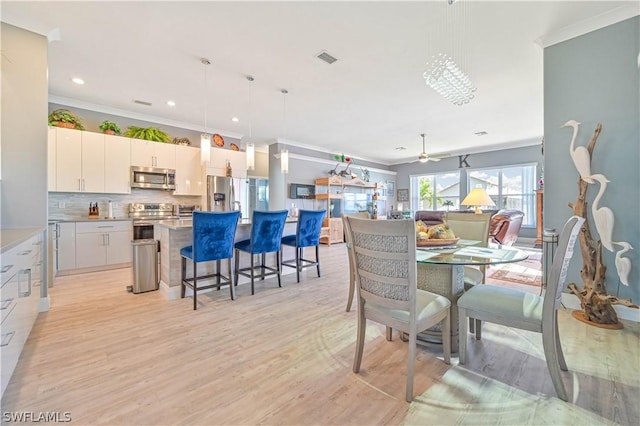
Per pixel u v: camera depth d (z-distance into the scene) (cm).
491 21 253
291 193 726
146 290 332
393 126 582
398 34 272
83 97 425
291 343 213
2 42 242
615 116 245
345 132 632
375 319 170
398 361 189
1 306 141
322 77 362
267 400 151
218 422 135
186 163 537
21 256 179
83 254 418
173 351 200
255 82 374
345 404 148
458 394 154
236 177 586
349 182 817
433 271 210
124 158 469
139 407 145
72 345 207
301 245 385
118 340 215
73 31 265
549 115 279
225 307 287
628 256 240
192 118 529
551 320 151
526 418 137
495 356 193
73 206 448
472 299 178
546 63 280
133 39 278
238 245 354
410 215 760
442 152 860
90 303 295
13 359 163
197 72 346
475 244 246
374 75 356
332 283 376
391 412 142
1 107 242
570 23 256
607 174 250
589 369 174
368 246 164
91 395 153
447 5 232
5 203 244
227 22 253
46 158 262
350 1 227
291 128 598
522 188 754
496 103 454
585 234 246
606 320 234
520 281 371
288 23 255
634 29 236
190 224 330
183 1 227
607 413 139
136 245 326
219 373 175
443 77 260
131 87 389
